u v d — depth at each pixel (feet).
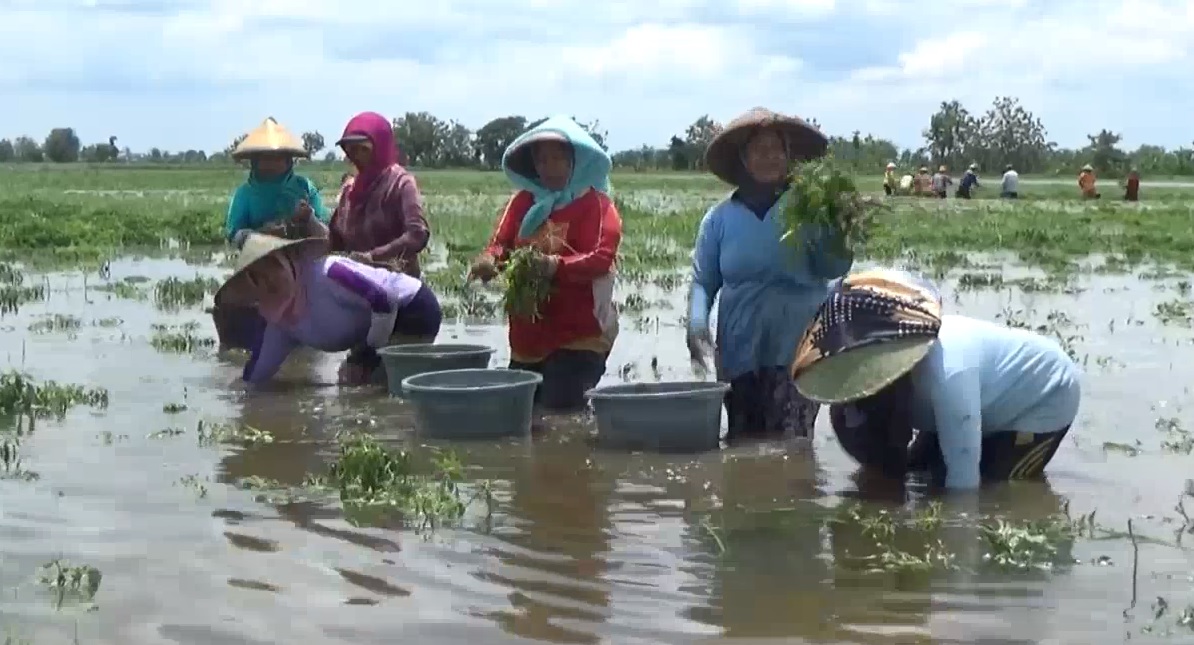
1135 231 79.00
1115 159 247.70
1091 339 35.47
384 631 14.37
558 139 26.50
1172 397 27.53
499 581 15.97
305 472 21.22
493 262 27.50
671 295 46.26
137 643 14.01
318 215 34.22
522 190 28.07
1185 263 60.39
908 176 127.34
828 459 22.79
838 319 20.71
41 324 37.93
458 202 120.47
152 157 499.92
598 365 27.22
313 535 17.74
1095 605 15.23
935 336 20.12
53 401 26.02
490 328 37.01
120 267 57.52
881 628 14.52
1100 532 18.06
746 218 24.67
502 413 24.07
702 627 14.53
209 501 19.33
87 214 85.56
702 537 17.94
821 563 16.80
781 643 14.10
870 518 18.76
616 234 26.78
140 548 17.10
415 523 18.38
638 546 17.48
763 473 21.72
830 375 20.33
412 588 15.70
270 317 29.25
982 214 99.04
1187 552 17.16
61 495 19.49
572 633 14.35
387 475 20.39
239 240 33.14
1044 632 14.39
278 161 33.50
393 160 31.81
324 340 29.35
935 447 22.15
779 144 24.67
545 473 21.56
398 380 27.61
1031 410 20.77
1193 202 131.95
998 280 50.70
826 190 23.44
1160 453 22.80
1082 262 61.41
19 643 13.93
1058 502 19.76
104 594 15.39
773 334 24.73
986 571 16.48
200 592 15.51
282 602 15.21
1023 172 253.65
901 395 20.88
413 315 29.58
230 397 27.81
